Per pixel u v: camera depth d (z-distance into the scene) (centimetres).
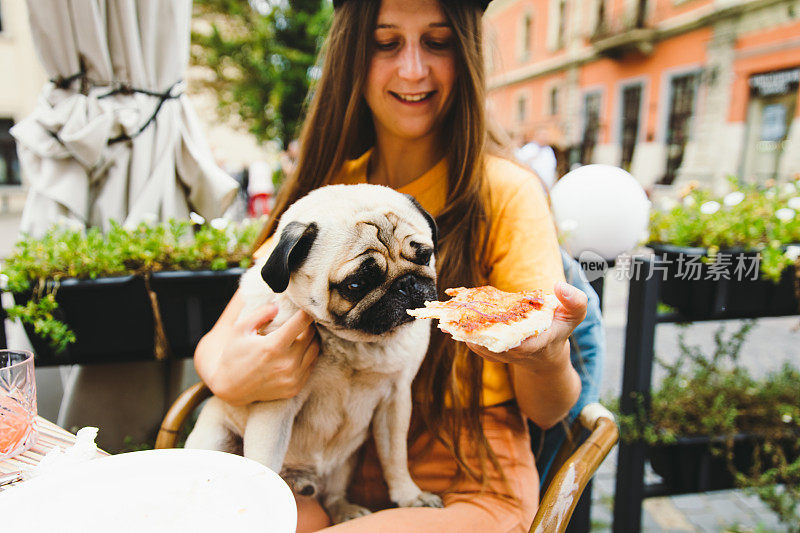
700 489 254
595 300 165
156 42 246
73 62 233
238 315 148
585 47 1571
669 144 1362
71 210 229
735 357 286
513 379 147
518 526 132
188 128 268
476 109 155
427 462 155
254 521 79
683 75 1301
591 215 198
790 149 1050
